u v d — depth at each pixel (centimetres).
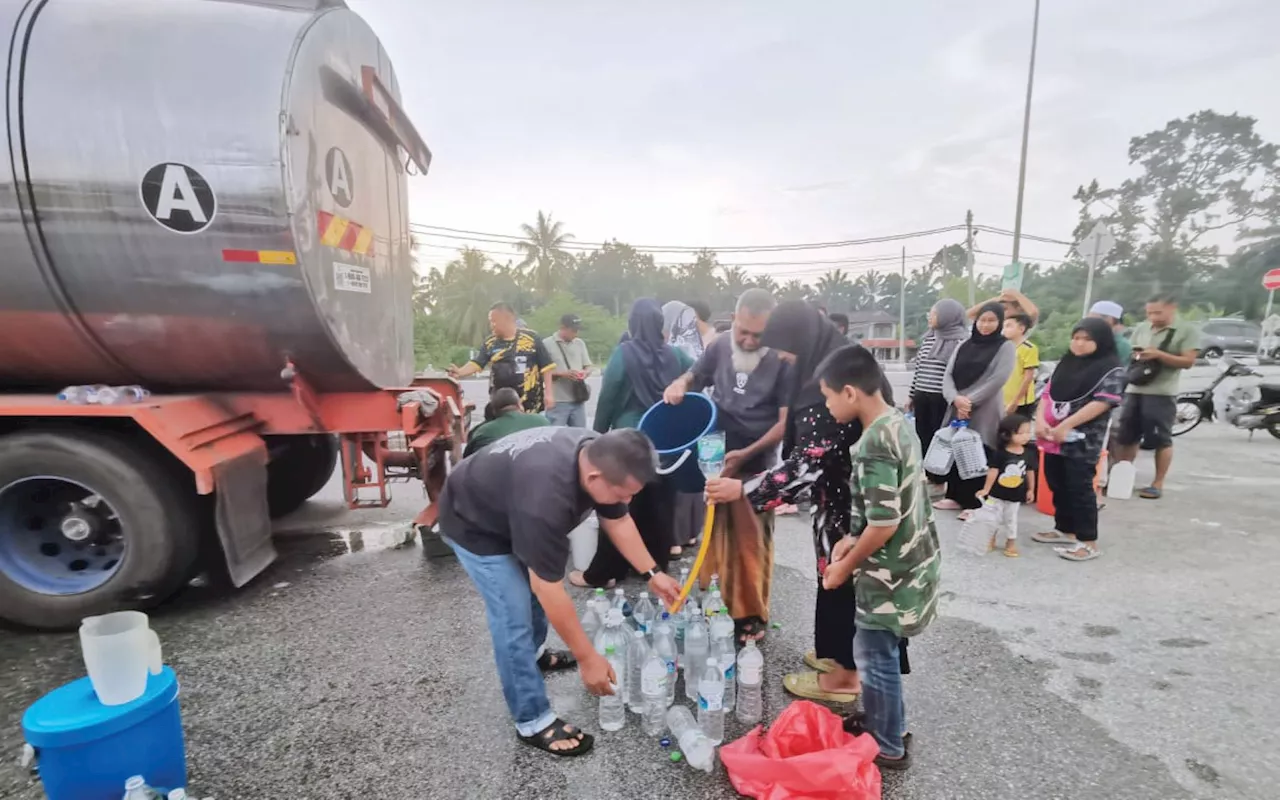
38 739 178
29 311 329
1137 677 285
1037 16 1700
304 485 524
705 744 222
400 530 465
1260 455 776
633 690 263
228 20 332
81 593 327
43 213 314
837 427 237
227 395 386
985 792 213
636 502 368
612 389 394
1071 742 240
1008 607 356
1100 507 550
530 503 198
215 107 316
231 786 217
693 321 732
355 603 361
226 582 389
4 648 316
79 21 319
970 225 3080
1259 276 4769
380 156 426
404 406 394
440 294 5291
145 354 351
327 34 355
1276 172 4828
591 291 7594
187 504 338
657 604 324
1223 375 875
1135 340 577
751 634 313
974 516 445
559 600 205
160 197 316
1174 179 5138
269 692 274
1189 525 500
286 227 323
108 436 324
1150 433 565
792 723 219
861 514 215
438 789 216
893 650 218
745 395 305
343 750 236
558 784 218
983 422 497
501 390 345
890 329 7012
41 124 311
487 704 265
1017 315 545
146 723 193
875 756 213
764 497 251
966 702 265
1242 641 317
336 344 361
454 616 344
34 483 326
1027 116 1756
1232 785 216
